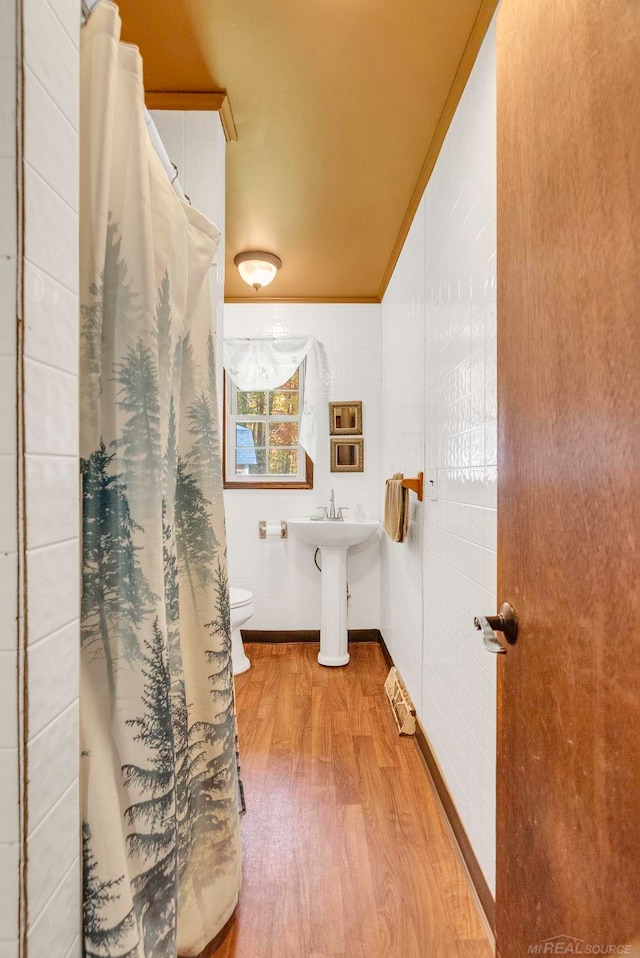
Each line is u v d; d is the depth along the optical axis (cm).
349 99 147
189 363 110
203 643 110
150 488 82
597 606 51
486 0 114
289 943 109
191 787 108
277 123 157
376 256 254
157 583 82
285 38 125
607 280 49
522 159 70
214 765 111
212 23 121
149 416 82
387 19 120
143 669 79
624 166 46
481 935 111
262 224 222
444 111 151
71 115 61
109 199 78
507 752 76
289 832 144
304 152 171
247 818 150
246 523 311
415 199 198
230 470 318
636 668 44
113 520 78
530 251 67
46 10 55
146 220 81
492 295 115
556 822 59
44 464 55
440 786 156
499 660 80
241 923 114
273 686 246
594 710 51
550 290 61
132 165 80
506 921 75
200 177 146
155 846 79
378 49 129
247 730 203
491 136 116
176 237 98
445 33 124
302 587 311
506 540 76
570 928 55
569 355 57
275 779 169
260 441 319
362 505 305
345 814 152
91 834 68
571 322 56
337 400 311
